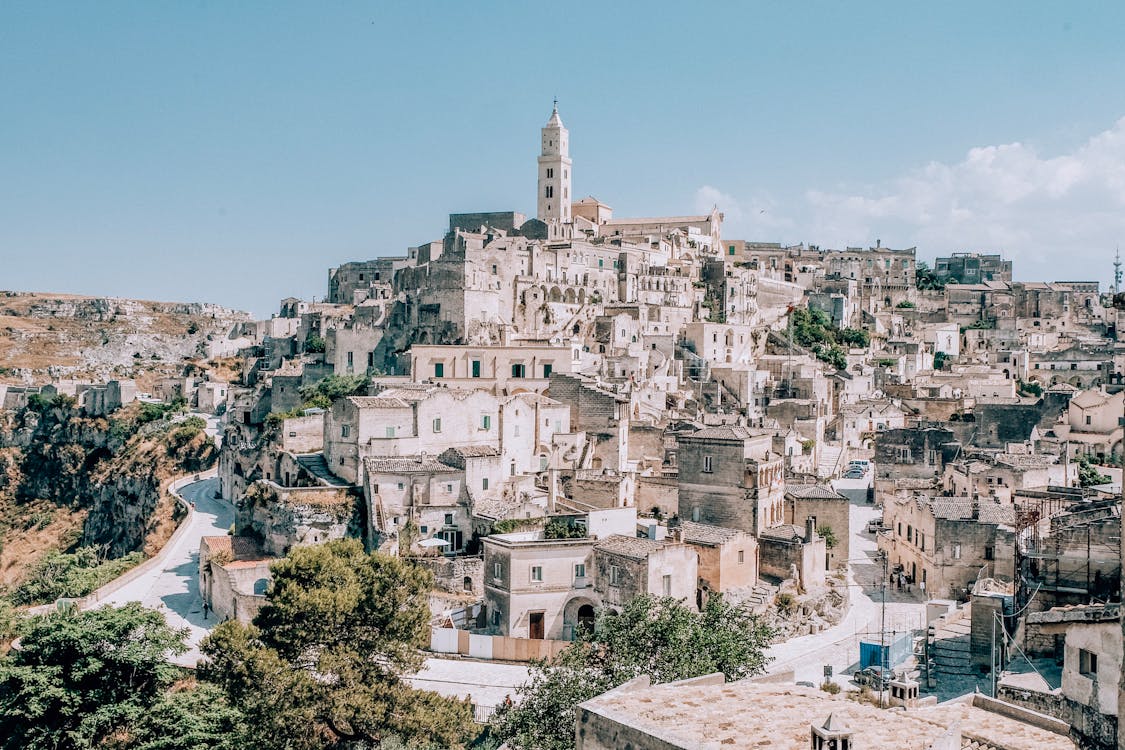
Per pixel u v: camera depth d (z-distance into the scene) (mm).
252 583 108188
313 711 69750
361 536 121375
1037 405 181000
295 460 137625
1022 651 67688
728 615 70312
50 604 115938
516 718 59938
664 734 33500
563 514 115812
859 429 195625
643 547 96750
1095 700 50906
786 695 40156
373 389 163000
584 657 66438
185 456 199750
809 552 112062
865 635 99812
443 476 121375
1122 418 166625
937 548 110125
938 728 37031
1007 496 129500
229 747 63906
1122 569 28328
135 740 64250
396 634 77438
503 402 135875
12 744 63531
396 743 66250
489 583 100438
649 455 150500
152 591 118812
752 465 115188
